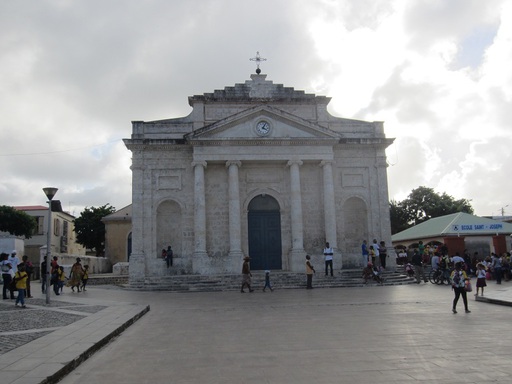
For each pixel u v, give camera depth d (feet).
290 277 97.30
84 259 144.56
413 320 46.65
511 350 32.40
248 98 114.21
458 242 116.88
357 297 70.54
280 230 112.27
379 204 113.09
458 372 26.78
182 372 28.50
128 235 173.06
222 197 110.52
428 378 25.68
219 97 113.80
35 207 206.90
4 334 40.24
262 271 105.70
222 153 107.55
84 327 43.47
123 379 27.35
